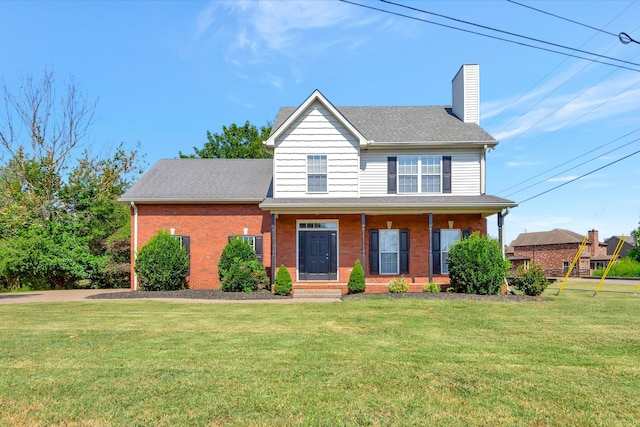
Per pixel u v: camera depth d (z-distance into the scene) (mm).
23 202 26906
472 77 21578
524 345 8164
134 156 32781
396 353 7469
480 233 19125
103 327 10008
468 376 6148
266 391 5477
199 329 9719
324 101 19000
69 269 22219
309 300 15469
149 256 18312
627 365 6789
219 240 19781
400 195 19453
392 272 19141
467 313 12055
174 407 4957
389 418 4684
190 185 20922
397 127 20844
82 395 5332
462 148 19594
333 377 6055
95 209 27406
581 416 4773
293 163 19125
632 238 68812
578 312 12375
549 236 61000
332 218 19266
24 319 11242
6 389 5531
